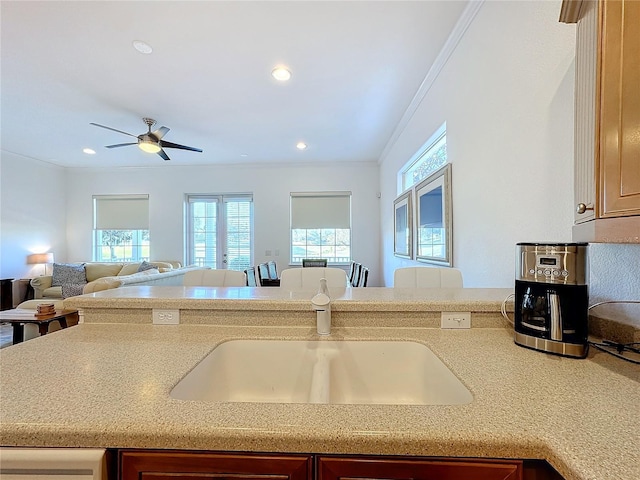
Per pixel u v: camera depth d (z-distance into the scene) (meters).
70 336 1.11
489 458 0.54
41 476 0.57
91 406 0.63
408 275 1.95
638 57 0.67
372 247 5.95
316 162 5.93
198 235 6.21
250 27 2.14
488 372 0.79
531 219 1.47
